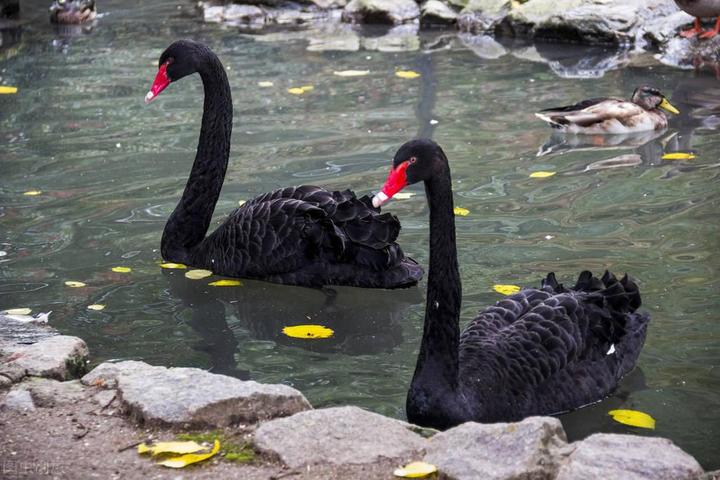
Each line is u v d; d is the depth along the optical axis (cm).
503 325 784
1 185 1219
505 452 581
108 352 845
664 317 870
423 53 1859
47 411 671
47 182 1229
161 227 1110
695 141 1366
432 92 1592
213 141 1061
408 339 878
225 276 1027
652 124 1427
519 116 1467
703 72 1708
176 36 2036
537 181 1209
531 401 734
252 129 1416
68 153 1334
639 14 1923
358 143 1345
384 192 711
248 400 660
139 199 1184
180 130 1431
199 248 1052
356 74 1702
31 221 1118
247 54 1861
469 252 1008
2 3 2230
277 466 596
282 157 1298
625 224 1069
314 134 1388
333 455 602
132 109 1534
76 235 1086
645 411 742
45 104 1565
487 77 1681
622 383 784
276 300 966
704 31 1831
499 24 2008
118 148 1355
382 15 2112
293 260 994
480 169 1253
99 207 1160
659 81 1659
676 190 1168
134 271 1016
